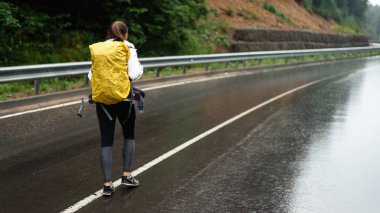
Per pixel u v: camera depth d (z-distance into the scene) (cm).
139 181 579
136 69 520
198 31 2688
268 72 2245
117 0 1741
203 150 740
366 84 1827
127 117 530
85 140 761
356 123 1010
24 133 787
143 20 1989
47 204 492
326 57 3631
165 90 1412
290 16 4369
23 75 1057
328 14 5838
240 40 2975
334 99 1384
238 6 3550
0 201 496
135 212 480
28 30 1536
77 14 1778
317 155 734
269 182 593
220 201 521
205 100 1258
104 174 523
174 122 948
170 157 690
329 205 521
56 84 1280
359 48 4116
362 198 546
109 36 535
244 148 765
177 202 512
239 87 1585
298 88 1628
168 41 2141
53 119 906
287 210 502
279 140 831
